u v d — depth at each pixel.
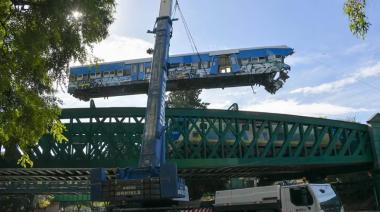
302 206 19.77
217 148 41.03
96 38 11.05
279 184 21.27
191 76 50.12
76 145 39.22
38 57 9.64
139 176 15.45
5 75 9.07
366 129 49.44
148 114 16.75
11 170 38.41
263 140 45.16
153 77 17.62
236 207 22.58
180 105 76.44
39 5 9.81
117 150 39.06
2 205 69.25
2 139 10.21
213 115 41.25
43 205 77.81
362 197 54.50
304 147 44.88
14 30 9.39
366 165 50.00
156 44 18.36
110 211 15.79
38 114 10.05
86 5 10.24
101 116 39.41
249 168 45.22
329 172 53.03
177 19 19.22
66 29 10.62
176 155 39.81
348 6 9.70
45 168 37.97
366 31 9.62
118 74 51.81
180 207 15.39
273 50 49.09
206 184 63.06
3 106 9.59
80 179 47.09
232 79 50.75
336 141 46.91
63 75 11.00
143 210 15.16
